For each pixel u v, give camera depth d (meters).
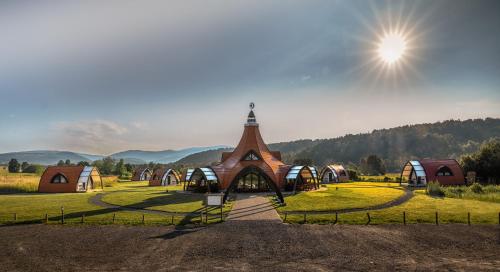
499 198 34.50
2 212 31.09
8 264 17.03
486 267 15.85
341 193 43.50
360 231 22.61
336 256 17.62
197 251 18.70
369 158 115.00
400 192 44.09
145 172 99.19
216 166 52.50
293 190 47.53
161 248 19.34
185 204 35.50
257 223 25.38
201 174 47.91
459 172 53.34
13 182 58.47
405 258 17.23
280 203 34.91
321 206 32.22
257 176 47.66
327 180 71.12
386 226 23.89
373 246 19.27
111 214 29.72
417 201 34.88
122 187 65.94
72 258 17.78
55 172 55.09
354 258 17.28
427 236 21.19
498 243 19.62
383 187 53.09
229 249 19.00
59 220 27.31
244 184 47.66
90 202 38.47
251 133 55.53
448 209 29.52
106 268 16.20
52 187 54.00
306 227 23.92
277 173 49.22
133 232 23.16
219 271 15.61
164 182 73.00
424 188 49.75
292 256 17.69
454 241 20.08
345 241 20.30
